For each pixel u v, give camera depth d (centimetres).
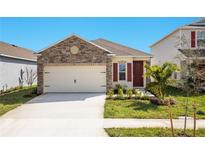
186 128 937
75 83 1991
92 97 1712
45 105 1436
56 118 1120
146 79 2197
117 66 2170
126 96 1659
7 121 1070
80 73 1988
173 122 1032
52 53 1956
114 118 1099
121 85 2128
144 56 2141
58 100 1603
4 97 1791
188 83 940
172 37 2447
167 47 2634
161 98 1448
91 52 1956
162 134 859
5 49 2511
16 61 2602
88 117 1130
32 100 1616
